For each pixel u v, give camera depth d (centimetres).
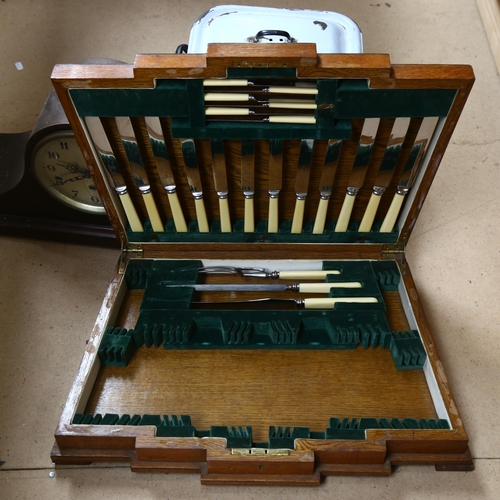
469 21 198
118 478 101
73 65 85
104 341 102
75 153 119
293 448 91
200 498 98
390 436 91
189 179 99
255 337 106
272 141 92
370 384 102
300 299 109
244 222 110
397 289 114
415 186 102
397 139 93
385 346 105
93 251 139
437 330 124
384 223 109
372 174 102
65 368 118
